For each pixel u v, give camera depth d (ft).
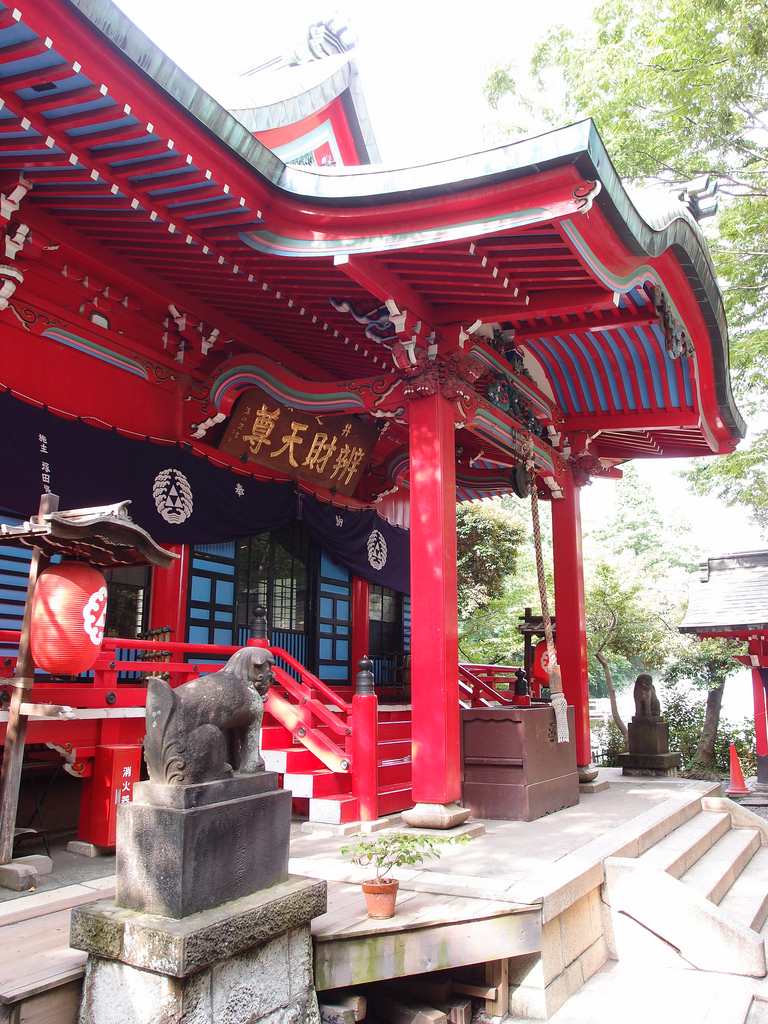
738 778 44.86
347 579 36.19
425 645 21.04
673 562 140.56
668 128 48.73
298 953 11.88
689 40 44.80
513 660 75.97
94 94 14.32
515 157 15.53
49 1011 10.10
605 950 17.42
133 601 24.98
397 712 32.19
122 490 22.99
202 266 21.93
